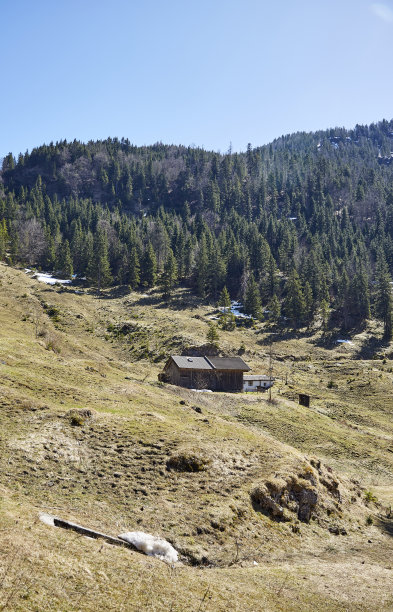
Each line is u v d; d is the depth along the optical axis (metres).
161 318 131.25
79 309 129.12
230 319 140.12
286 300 152.75
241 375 86.75
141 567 18.45
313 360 121.19
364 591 21.95
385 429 75.31
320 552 27.78
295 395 84.62
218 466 32.78
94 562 17.48
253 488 30.88
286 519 30.16
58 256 175.00
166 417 44.38
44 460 28.78
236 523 27.14
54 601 14.21
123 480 28.67
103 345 108.38
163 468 30.95
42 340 81.19
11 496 23.12
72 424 35.09
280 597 19.67
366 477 50.91
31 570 15.36
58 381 49.38
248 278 168.62
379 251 187.38
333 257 198.50
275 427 61.69
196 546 23.78
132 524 24.02
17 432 31.92
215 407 65.25
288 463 35.62
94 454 31.19
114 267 177.88
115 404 44.28
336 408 82.56
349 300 153.12
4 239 182.38
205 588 18.48
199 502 28.05
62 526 20.48
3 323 85.44
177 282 170.38
